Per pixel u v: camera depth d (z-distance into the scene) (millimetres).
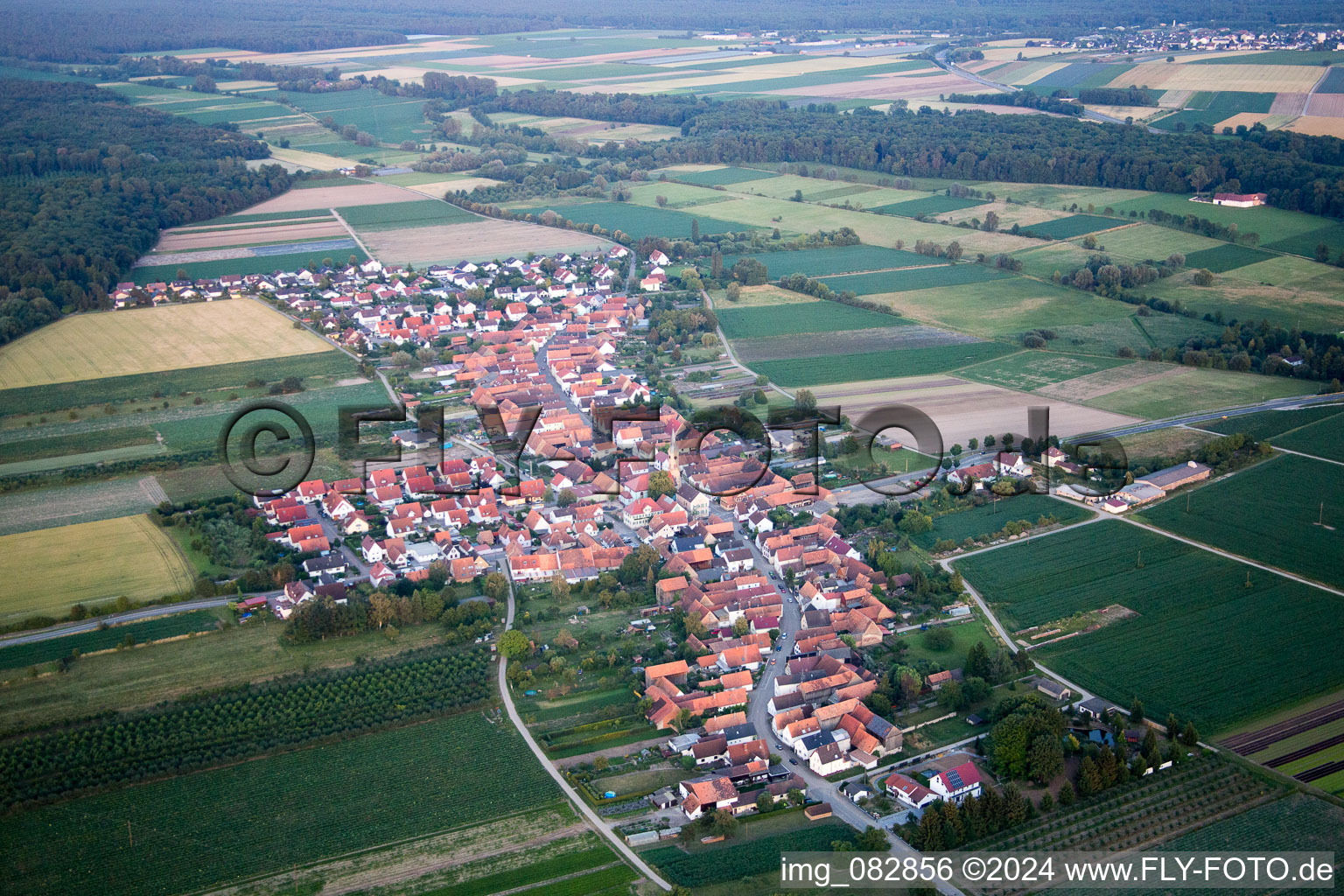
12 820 193250
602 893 173375
